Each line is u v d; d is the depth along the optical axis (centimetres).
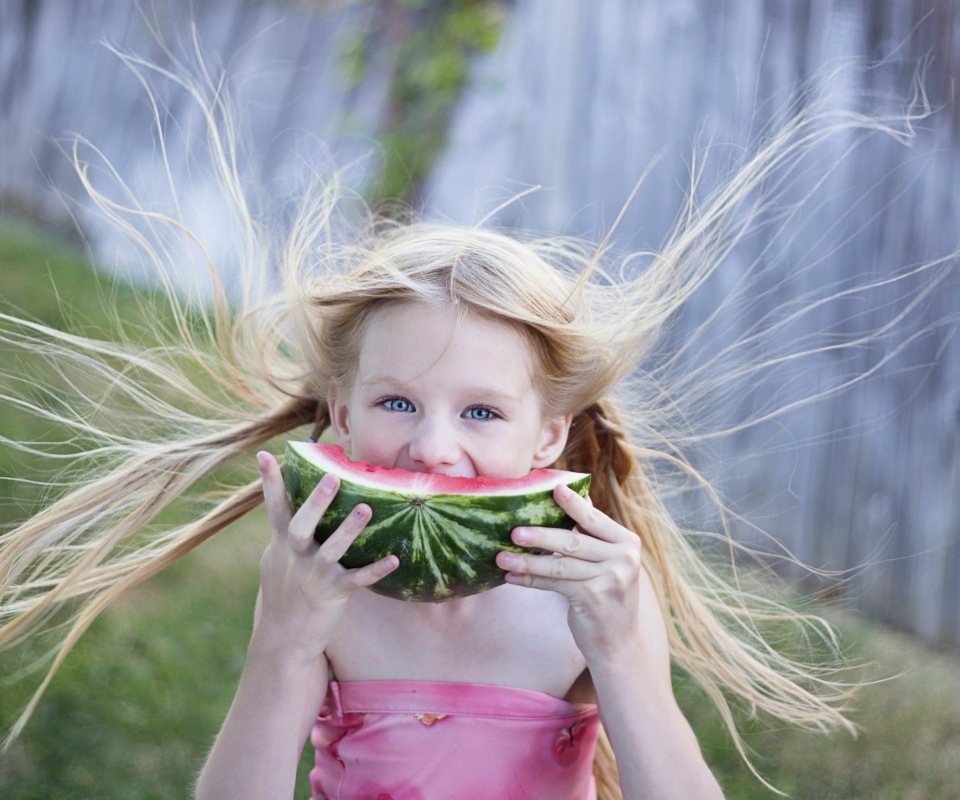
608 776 334
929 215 548
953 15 535
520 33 708
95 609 296
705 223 313
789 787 429
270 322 331
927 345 557
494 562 222
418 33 773
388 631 272
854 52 562
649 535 317
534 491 225
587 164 661
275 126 882
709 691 329
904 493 571
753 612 400
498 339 251
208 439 311
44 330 327
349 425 268
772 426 602
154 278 788
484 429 249
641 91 643
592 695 283
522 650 270
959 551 554
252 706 237
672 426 421
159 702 450
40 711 437
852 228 570
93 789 402
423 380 245
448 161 727
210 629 501
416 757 264
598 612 232
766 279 596
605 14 659
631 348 295
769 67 592
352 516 213
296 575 224
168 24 971
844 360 581
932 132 544
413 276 252
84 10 1037
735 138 600
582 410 297
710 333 607
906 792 430
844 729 467
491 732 265
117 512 328
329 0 879
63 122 1031
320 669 270
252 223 354
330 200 455
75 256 871
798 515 604
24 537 297
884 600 582
